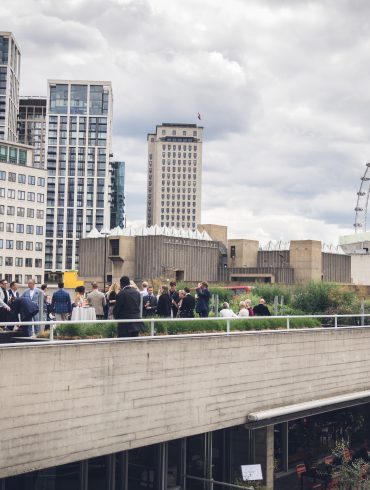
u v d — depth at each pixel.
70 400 14.13
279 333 20.05
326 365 21.89
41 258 153.38
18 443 13.13
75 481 15.99
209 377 17.61
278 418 19.92
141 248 66.38
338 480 22.72
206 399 17.52
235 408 18.42
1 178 147.00
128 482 17.19
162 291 19.73
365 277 80.38
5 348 12.98
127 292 16.16
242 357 18.69
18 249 149.50
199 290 21.33
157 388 16.16
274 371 19.81
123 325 15.98
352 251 89.88
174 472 18.45
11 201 148.75
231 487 20.05
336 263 75.88
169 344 16.47
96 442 14.66
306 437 23.92
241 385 18.66
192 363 17.11
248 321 20.41
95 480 16.53
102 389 14.83
